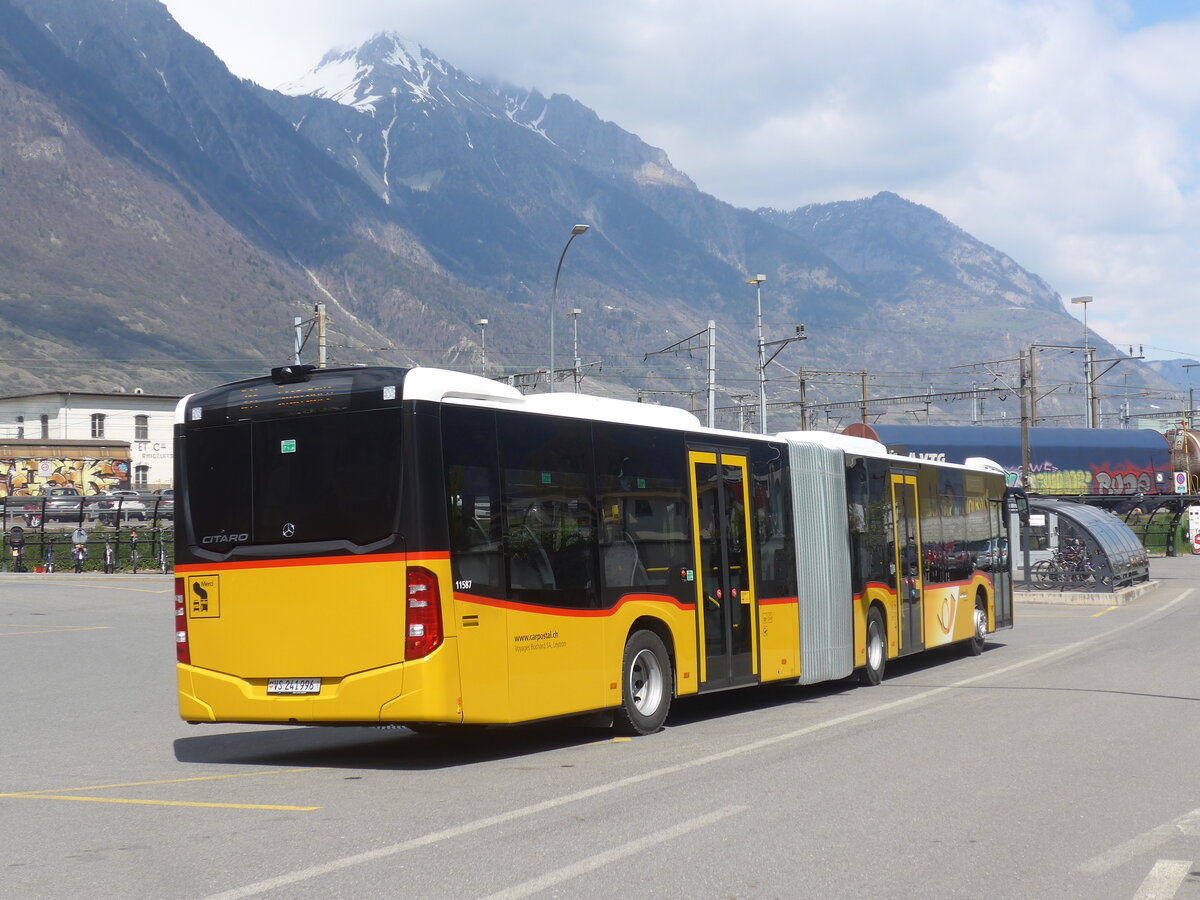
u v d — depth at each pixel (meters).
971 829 7.82
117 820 8.38
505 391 11.39
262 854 7.27
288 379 11.08
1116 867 6.89
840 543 17.08
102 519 62.66
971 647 22.38
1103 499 56.88
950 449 63.38
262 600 10.87
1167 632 25.11
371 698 10.35
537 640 11.20
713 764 10.38
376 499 10.48
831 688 17.59
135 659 22.20
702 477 14.04
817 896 6.29
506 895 6.29
